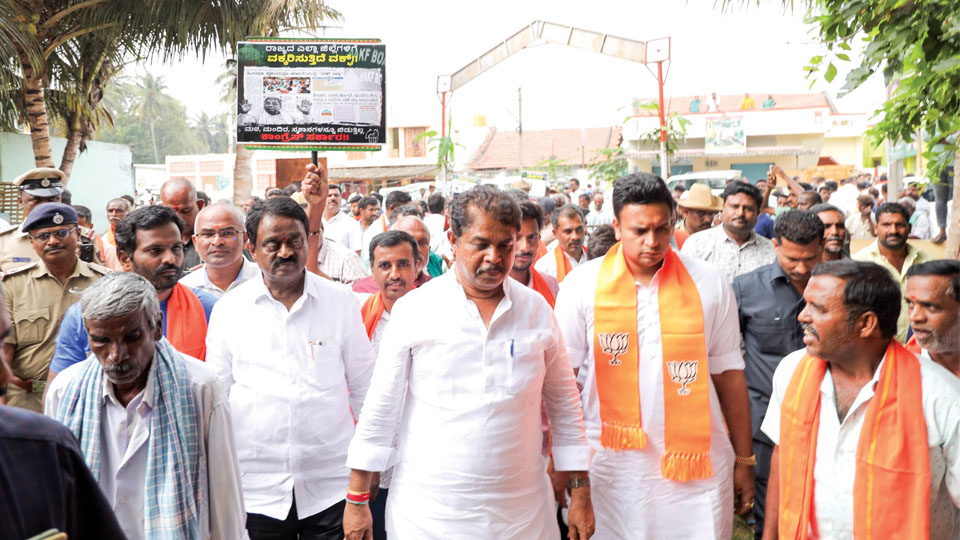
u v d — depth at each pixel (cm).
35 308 390
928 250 730
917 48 312
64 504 159
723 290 324
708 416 312
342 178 3678
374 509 379
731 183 529
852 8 336
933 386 232
